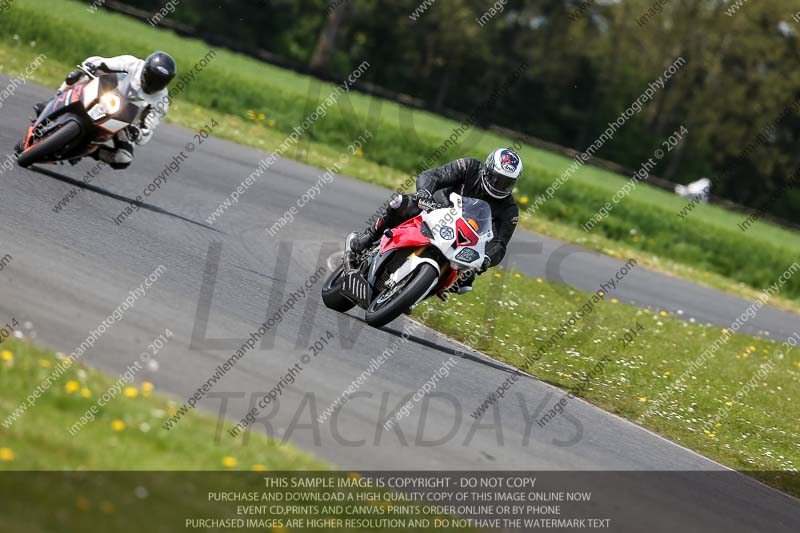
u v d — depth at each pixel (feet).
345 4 530.68
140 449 55.77
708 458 94.27
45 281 81.46
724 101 641.40
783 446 110.52
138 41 302.86
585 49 654.12
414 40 636.48
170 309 84.99
